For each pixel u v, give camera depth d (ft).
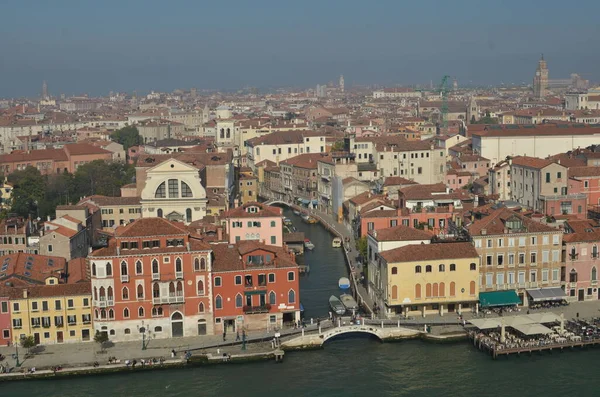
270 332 471.21
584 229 529.45
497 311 497.46
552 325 480.23
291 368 437.58
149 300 464.65
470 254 492.13
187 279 467.11
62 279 493.36
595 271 519.60
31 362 435.12
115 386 417.90
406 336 469.98
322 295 564.30
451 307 499.92
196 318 471.21
